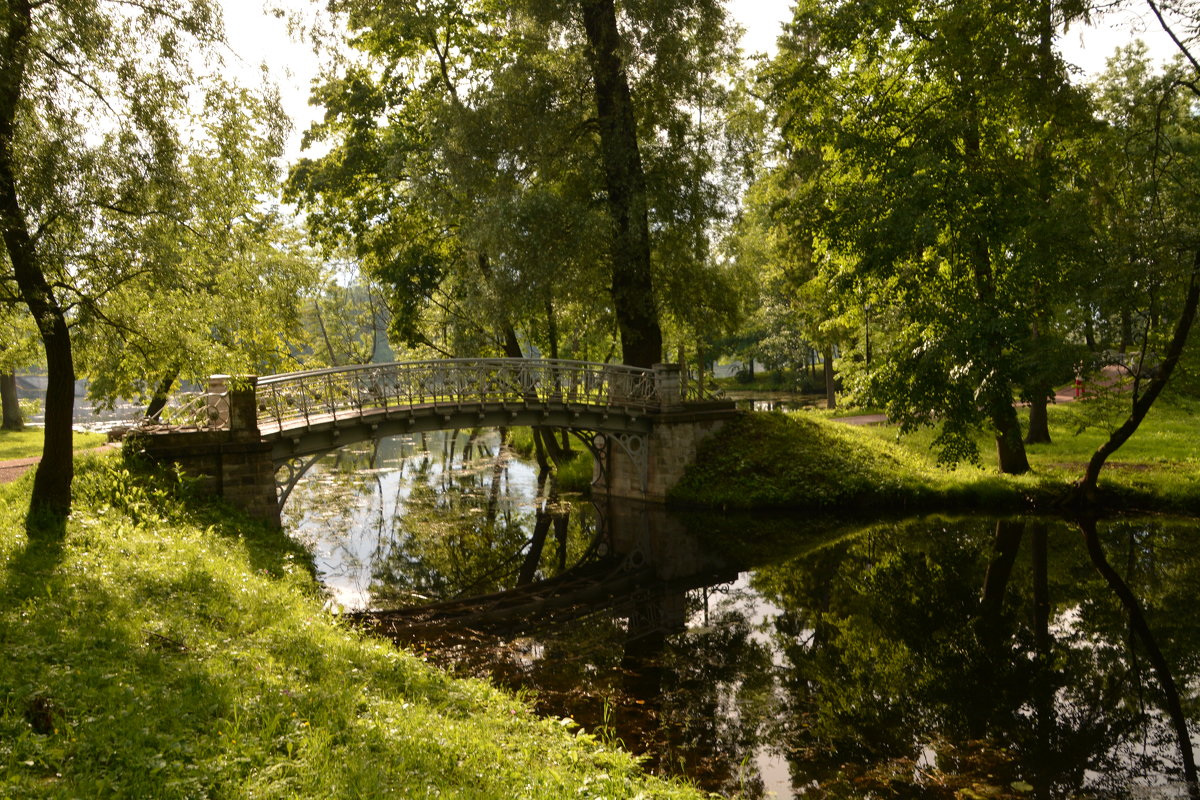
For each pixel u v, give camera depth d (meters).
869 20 17.30
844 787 6.98
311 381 17.19
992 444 22.67
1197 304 15.01
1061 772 7.29
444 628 11.69
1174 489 17.20
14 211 9.19
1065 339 16.36
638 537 17.59
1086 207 15.55
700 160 20.22
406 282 23.58
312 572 13.27
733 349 47.69
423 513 20.14
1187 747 7.83
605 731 7.80
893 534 16.92
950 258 17.06
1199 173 14.38
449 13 21.27
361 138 22.92
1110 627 11.30
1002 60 15.81
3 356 12.03
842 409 31.14
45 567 8.43
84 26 9.23
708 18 19.30
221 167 10.86
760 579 14.34
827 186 18.88
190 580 9.03
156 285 10.50
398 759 5.51
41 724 5.07
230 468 14.59
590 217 18.36
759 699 9.00
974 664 10.10
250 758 5.07
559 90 19.58
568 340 29.45
